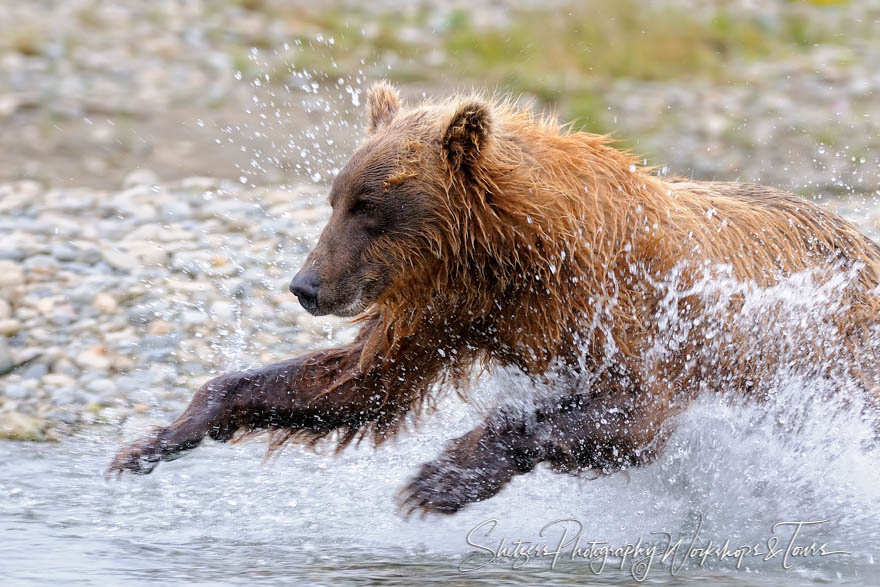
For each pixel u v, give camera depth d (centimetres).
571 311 1154
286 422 1298
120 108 2877
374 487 1440
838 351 1304
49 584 1048
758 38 3741
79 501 1366
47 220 2147
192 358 1792
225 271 2008
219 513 1342
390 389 1268
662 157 2802
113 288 1933
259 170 2597
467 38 3509
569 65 3397
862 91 3272
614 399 1183
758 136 2955
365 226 1164
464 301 1184
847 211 2384
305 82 3147
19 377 1719
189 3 3747
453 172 1138
